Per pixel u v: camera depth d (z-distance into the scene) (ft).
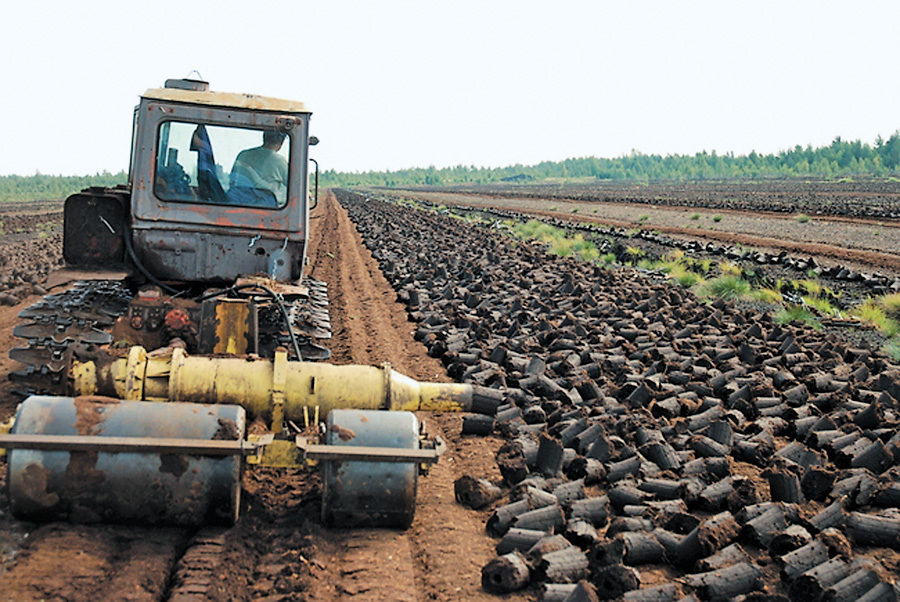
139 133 23.48
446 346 36.81
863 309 50.31
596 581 15.38
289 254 24.91
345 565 15.57
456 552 16.71
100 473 15.31
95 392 17.40
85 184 459.73
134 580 14.02
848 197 215.31
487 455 23.67
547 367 33.50
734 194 269.23
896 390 30.73
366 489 16.49
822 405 29.40
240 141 24.12
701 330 42.27
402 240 99.45
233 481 15.75
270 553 15.92
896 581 16.26
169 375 17.47
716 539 17.02
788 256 77.61
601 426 23.68
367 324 45.29
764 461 23.62
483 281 60.34
